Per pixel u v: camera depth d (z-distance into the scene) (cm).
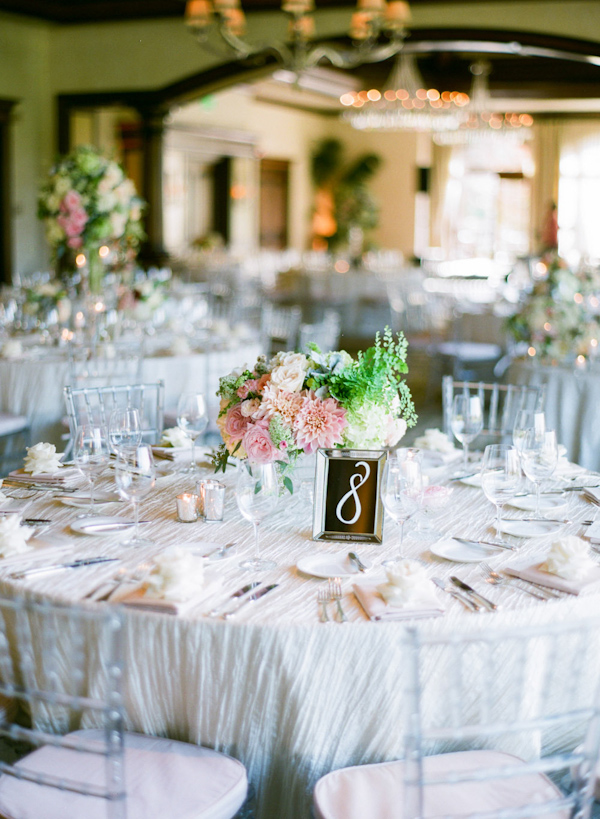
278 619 176
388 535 229
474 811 166
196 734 184
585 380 464
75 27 968
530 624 184
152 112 949
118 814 152
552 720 149
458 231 1638
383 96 1031
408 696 141
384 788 173
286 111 1606
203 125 1384
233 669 177
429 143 1641
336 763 183
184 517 237
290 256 1394
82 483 268
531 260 849
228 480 278
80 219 524
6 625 193
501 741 194
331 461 226
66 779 157
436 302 914
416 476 201
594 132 1509
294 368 230
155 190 962
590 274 490
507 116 1473
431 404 767
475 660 183
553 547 200
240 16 633
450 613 181
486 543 220
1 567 199
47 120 999
